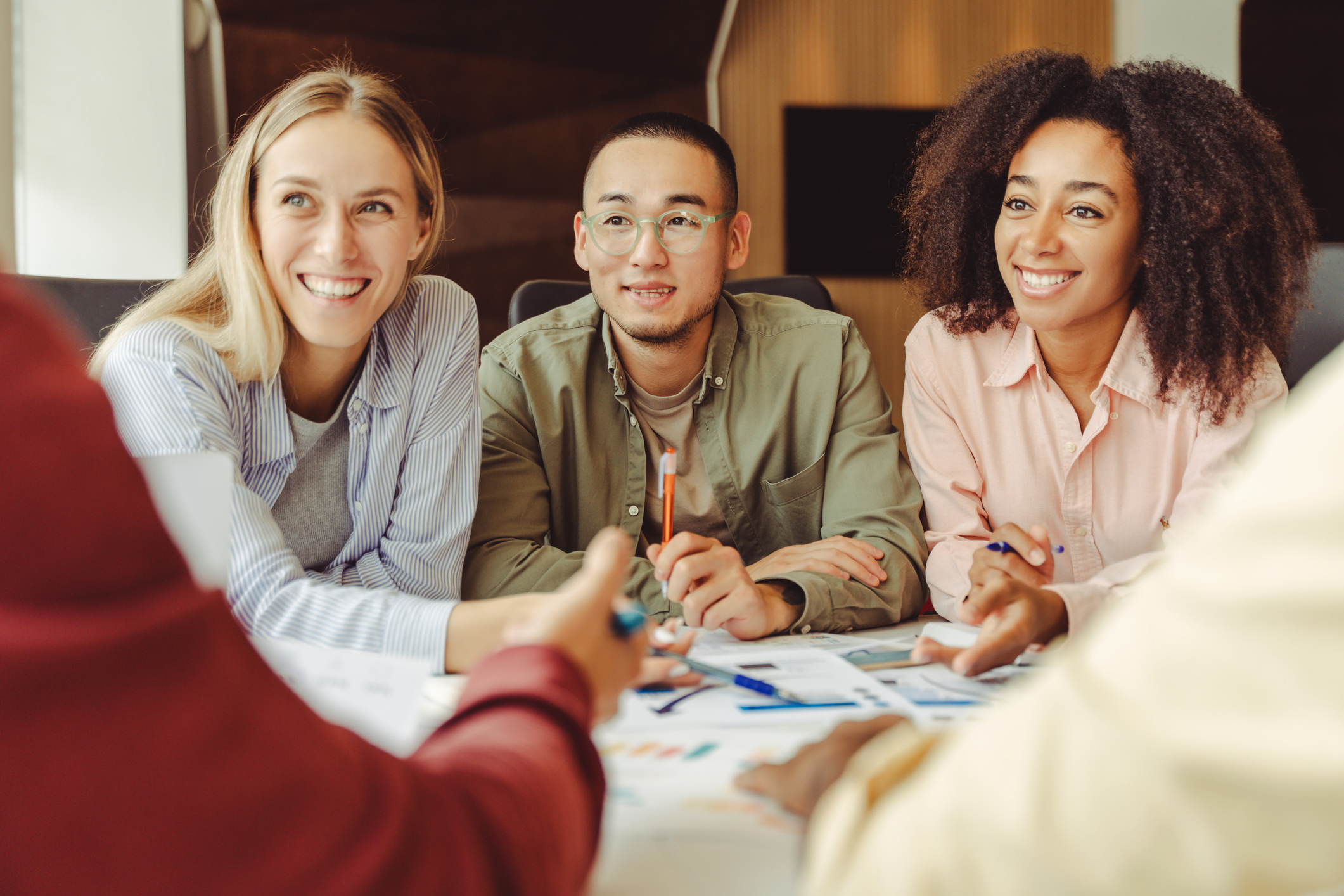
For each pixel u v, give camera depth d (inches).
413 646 35.3
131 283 62.5
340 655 27.2
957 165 58.0
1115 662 11.9
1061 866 11.6
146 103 136.6
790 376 61.7
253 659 12.3
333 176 43.5
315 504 50.0
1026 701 13.1
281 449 47.2
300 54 163.0
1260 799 10.3
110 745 10.4
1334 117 192.4
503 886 13.6
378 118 45.2
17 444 10.4
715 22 198.7
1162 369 52.5
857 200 211.8
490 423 59.7
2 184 112.9
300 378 49.0
